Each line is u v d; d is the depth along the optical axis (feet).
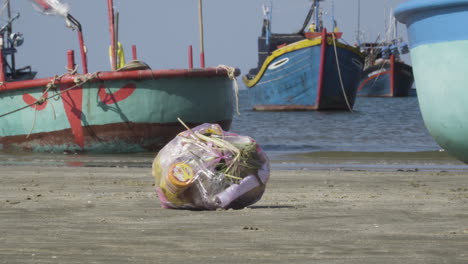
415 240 27.43
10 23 180.34
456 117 58.80
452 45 57.16
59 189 53.01
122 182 59.21
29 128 109.91
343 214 36.45
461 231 30.01
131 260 23.09
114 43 110.01
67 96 105.60
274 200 45.32
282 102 286.25
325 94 276.00
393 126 185.37
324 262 22.77
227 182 40.06
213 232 29.84
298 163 86.53
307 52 273.33
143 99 103.50
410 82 502.38
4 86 110.11
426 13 58.65
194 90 105.70
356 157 96.32
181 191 39.14
